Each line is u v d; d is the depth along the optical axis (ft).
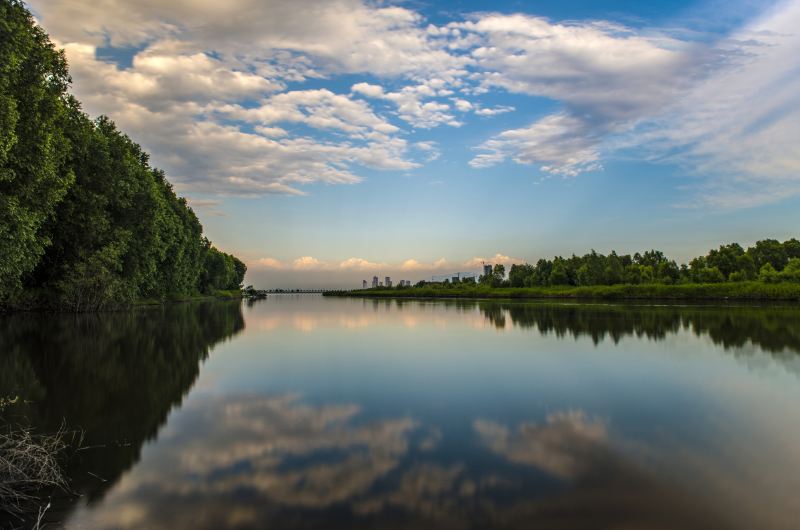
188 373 48.60
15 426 30.96
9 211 63.46
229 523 18.56
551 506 19.85
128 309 148.05
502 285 359.05
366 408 35.42
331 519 18.78
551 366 52.11
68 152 95.96
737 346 65.82
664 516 19.04
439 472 23.40
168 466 24.26
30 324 94.79
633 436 28.73
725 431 29.60
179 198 213.05
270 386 42.73
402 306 201.67
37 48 74.59
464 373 48.47
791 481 22.18
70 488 21.75
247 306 211.20
